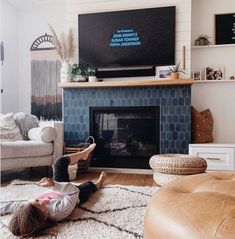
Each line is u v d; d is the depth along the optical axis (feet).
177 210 2.55
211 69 11.86
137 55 11.44
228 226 2.12
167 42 11.15
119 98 11.43
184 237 2.21
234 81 11.73
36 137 10.08
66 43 11.80
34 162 9.56
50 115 14.17
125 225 5.08
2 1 13.33
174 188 3.41
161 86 11.02
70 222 5.27
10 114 11.05
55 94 14.10
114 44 11.62
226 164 9.96
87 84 11.17
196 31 12.03
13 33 14.23
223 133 11.87
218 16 11.81
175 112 10.92
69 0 12.01
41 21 14.20
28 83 14.49
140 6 11.40
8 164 9.09
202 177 3.87
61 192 5.67
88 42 11.85
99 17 11.69
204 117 11.40
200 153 10.16
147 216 2.82
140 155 11.46
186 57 11.06
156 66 11.34
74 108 11.82
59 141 10.03
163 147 11.05
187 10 11.02
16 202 5.89
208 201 2.60
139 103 11.24
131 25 11.43
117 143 11.81
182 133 10.87
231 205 2.46
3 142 9.21
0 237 4.61
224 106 11.86
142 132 11.58
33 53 14.33
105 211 5.87
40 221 4.69
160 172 8.03
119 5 11.57
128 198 6.80
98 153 11.74
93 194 7.14
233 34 11.68
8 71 13.96
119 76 11.63
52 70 14.12
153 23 11.24
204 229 2.17
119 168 11.48
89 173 10.93
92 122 11.71
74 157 6.82
